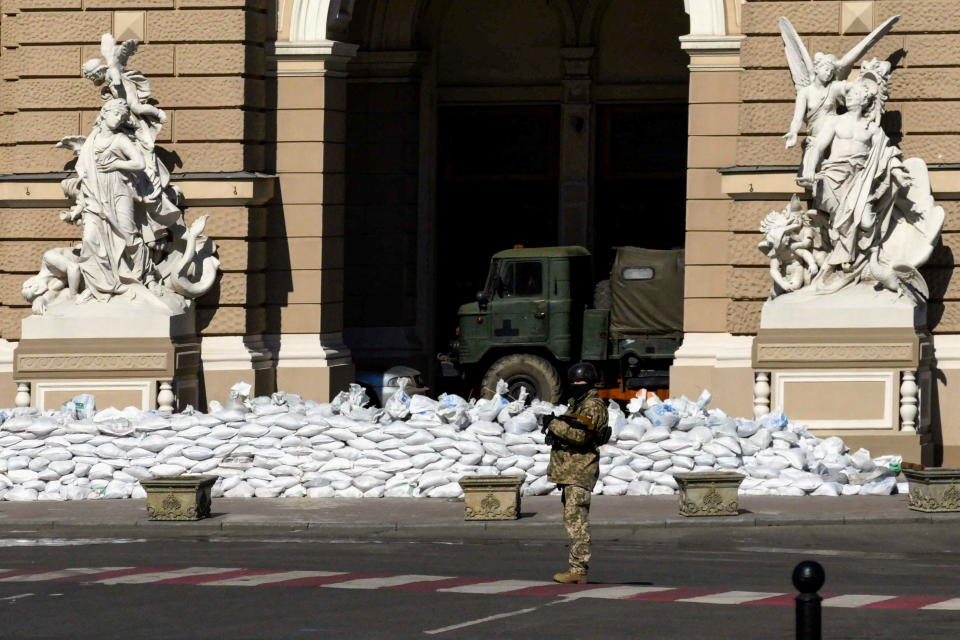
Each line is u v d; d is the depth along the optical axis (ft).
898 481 145.28
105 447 143.74
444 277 219.00
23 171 169.89
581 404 103.60
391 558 113.70
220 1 168.04
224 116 168.04
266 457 142.41
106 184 162.50
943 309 161.48
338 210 175.94
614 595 98.89
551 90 216.74
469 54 217.56
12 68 172.45
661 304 197.47
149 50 168.45
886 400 155.43
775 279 159.22
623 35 215.31
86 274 163.84
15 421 144.87
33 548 119.85
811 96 156.76
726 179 162.40
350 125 210.18
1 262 171.63
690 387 165.27
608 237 217.36
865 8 160.56
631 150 216.54
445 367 209.87
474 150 219.00
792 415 156.97
